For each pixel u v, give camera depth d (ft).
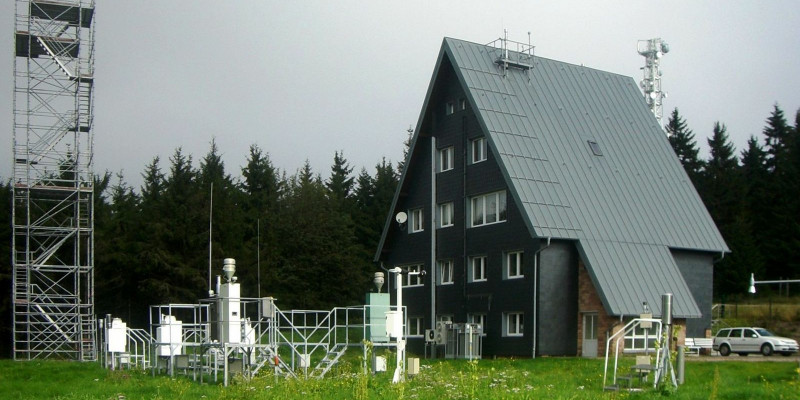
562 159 146.92
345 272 236.63
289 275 234.38
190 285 224.94
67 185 193.06
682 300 138.31
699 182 268.41
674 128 287.07
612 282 133.59
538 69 160.15
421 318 161.27
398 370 86.07
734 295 236.43
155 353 108.37
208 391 82.23
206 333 104.68
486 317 145.28
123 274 224.53
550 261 136.15
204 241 228.84
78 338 161.58
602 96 165.48
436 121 159.22
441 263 157.69
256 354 112.16
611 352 130.93
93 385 91.81
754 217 257.96
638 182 153.48
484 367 114.42
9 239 219.61
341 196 296.30
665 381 75.10
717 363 105.19
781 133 279.90
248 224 247.29
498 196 145.38
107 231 233.76
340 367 104.27
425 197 160.86
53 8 166.40
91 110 167.73
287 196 262.06
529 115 150.00
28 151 160.66
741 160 284.82
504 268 142.20
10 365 127.54
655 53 245.04
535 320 134.31
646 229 146.00
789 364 101.24
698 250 150.61
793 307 212.02
